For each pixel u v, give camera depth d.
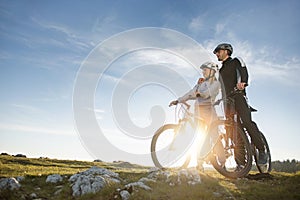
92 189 2.45
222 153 2.98
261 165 3.05
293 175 3.05
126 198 2.31
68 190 2.48
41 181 2.75
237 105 3.02
